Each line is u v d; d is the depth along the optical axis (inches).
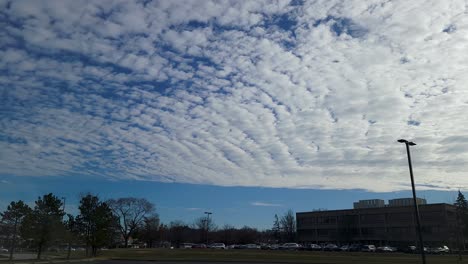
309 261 2311.8
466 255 3085.6
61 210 2324.1
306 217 6363.2
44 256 2645.2
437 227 4869.6
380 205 6102.4
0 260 2003.0
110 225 2837.1
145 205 5216.5
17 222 2160.4
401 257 2576.3
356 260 2308.1
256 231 7273.6
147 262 2351.1
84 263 2161.7
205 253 3137.3
